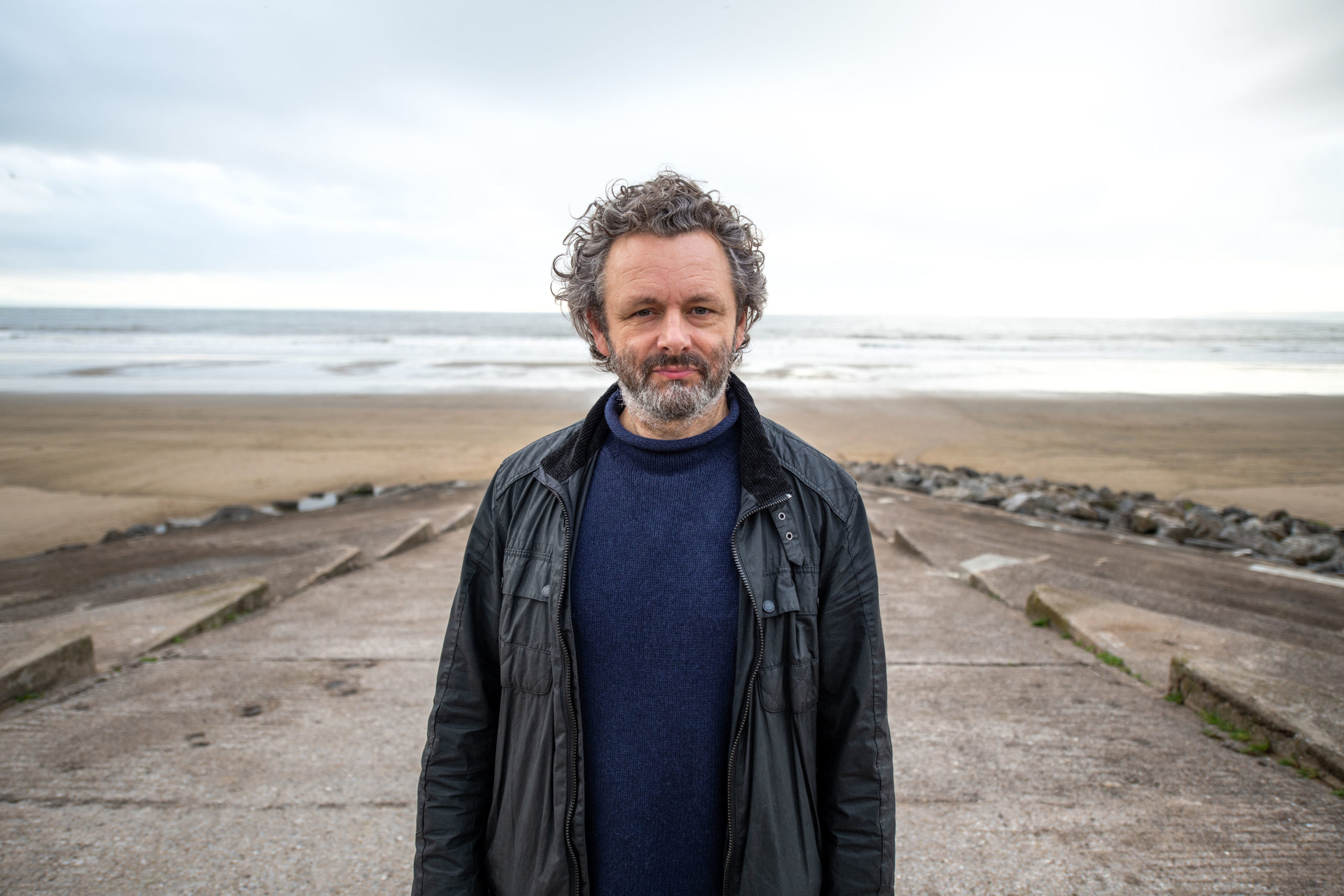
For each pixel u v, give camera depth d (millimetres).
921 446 14922
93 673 3533
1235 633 3896
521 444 14492
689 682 1225
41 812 2451
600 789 1232
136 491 10617
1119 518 8133
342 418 17391
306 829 2395
